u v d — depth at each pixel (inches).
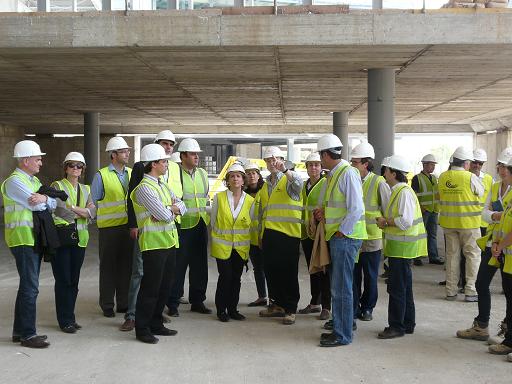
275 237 252.7
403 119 940.6
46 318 262.5
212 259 440.5
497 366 197.2
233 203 259.6
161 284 231.8
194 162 273.9
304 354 209.6
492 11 360.5
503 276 209.0
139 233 226.2
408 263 229.8
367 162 258.5
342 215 215.6
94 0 442.9
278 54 394.0
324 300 259.9
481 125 1008.9
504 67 451.8
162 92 598.9
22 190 214.8
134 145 1153.4
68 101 684.7
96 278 363.3
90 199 252.5
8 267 406.3
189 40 359.3
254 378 185.5
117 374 189.0
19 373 189.9
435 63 435.2
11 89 579.5
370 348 216.5
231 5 439.5
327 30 356.8
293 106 729.0
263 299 290.5
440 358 205.3
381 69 454.0
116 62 423.8
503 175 251.0
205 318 264.2
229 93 605.9
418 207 232.1
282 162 269.1
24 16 364.8
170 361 202.1
